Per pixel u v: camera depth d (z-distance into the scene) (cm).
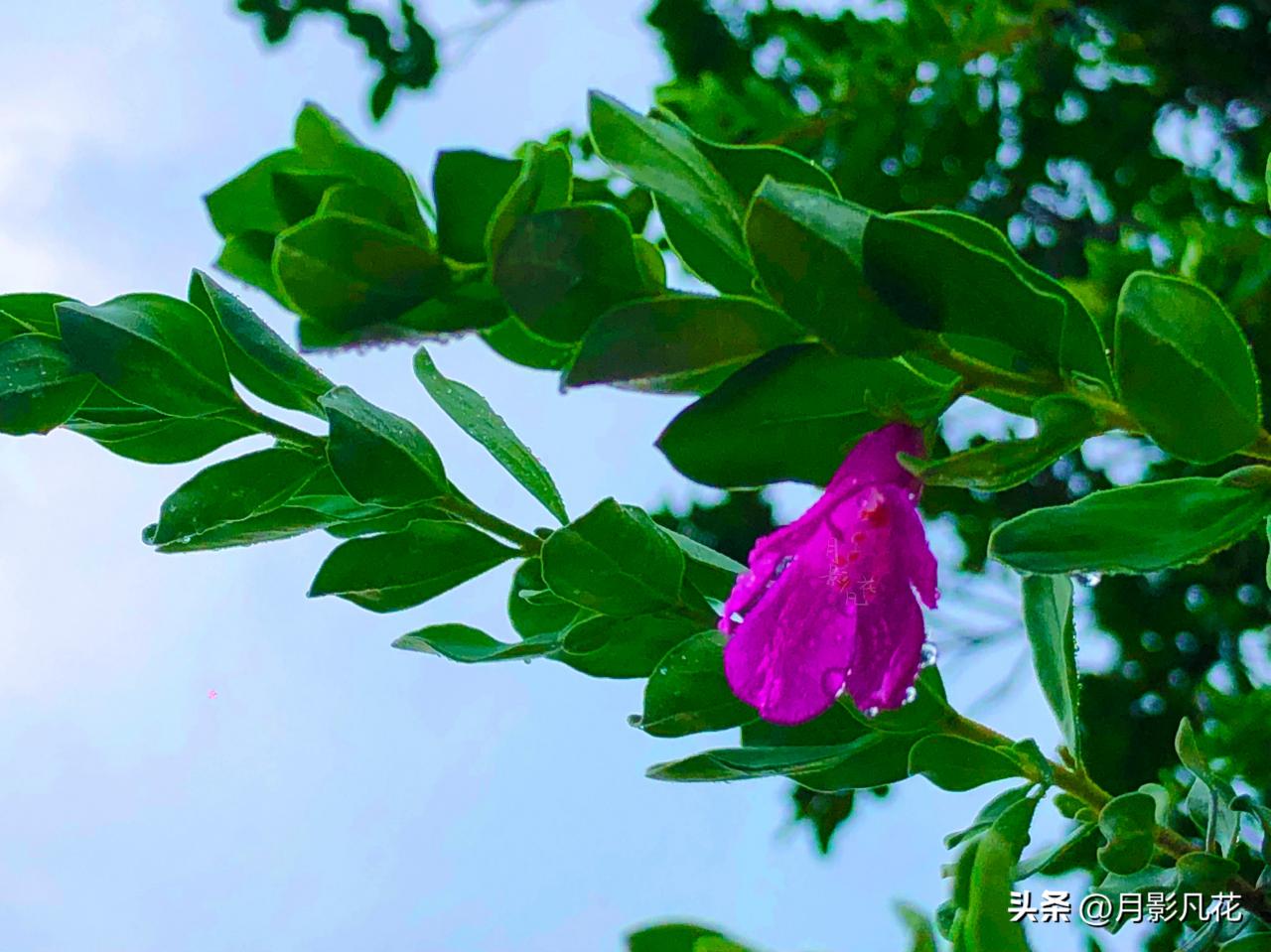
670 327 27
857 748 31
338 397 30
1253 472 28
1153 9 62
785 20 70
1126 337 27
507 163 27
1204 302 27
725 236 28
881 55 64
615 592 31
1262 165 61
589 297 27
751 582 29
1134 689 58
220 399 30
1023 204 65
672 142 28
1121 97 64
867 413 28
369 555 31
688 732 31
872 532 28
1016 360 28
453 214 27
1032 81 64
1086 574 29
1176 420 27
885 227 27
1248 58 62
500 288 27
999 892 28
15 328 30
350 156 28
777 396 28
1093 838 37
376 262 27
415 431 30
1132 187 65
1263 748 46
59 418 30
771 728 31
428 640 32
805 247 27
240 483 30
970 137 64
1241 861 36
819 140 63
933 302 27
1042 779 31
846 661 28
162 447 31
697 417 28
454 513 31
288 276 27
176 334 30
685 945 29
